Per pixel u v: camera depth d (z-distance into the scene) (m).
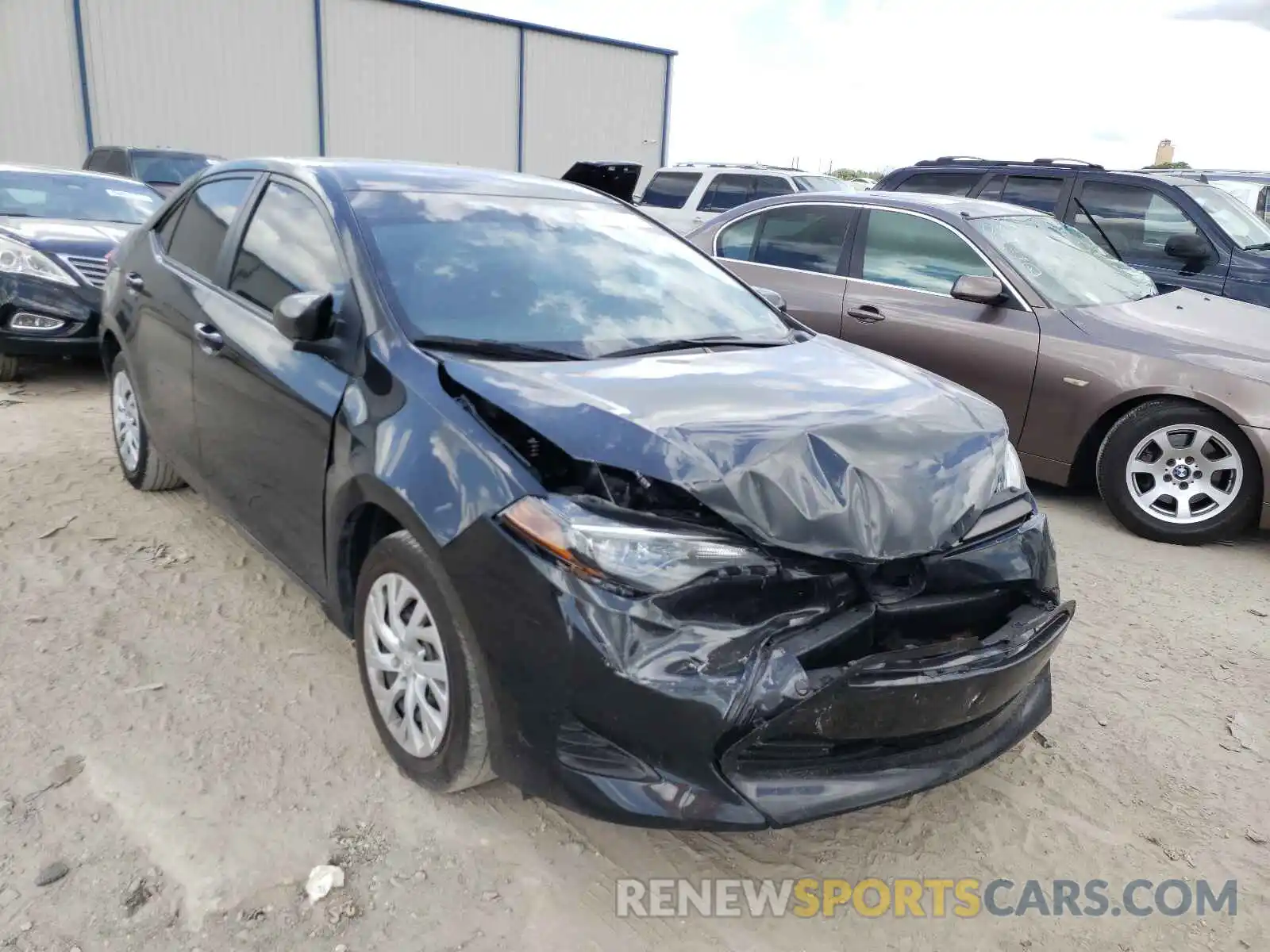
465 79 24.44
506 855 2.47
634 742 2.12
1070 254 5.88
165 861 2.35
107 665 3.16
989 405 2.97
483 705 2.35
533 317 3.00
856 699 2.16
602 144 27.50
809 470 2.29
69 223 7.18
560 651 2.13
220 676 3.15
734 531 2.19
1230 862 2.63
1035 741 3.14
